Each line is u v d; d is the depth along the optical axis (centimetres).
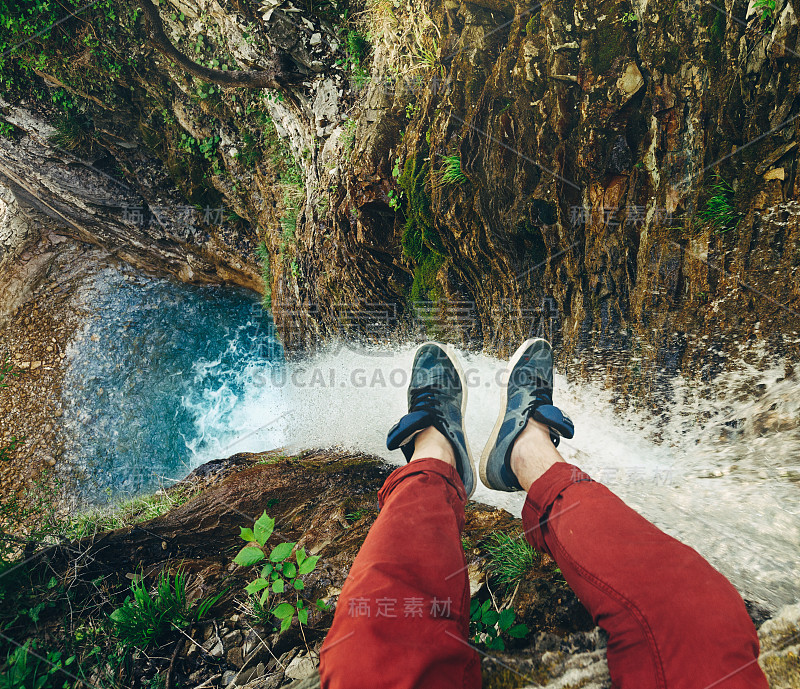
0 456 391
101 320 825
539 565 150
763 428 184
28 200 834
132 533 212
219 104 502
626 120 225
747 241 200
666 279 221
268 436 669
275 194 533
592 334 250
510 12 259
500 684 113
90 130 616
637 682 86
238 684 152
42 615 174
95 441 759
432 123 293
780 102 191
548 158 246
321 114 380
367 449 323
